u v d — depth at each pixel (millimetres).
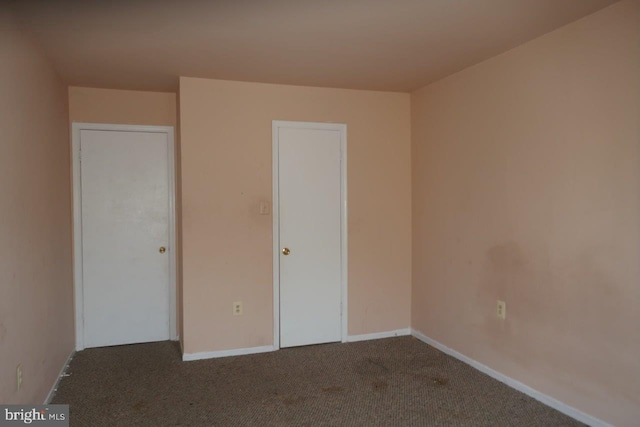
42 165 2732
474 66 3213
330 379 3094
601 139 2309
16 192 2203
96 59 2971
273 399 2785
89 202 3758
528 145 2758
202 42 2682
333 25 2445
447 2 2172
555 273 2588
